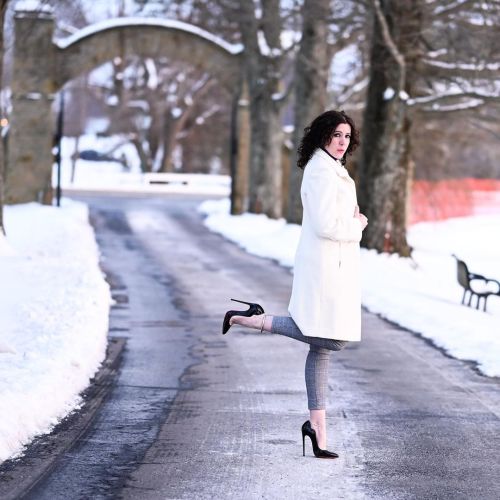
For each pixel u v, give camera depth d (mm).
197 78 153750
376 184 56625
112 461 13695
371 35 59219
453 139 88938
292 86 83438
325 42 72625
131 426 16031
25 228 58469
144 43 83438
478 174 112875
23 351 19828
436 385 20500
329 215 13383
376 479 12992
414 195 89625
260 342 26250
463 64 55062
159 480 12750
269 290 39656
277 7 82250
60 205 83812
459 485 12812
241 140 86562
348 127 13672
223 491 12281
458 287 44469
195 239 68000
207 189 127812
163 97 153625
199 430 15789
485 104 55938
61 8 106000
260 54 83625
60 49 82000
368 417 17094
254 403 18172
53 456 13875
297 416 16969
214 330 28562
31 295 28672
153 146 155625
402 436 15633
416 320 30422
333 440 15234
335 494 12242
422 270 55188
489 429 16297
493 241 77438
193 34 84312
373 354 24672
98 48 82688
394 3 54906
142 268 47594
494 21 51969
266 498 12008
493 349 24609
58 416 16422
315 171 13508
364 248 56969
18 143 81750
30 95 81562
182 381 20516
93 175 138250
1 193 41531
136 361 22969
